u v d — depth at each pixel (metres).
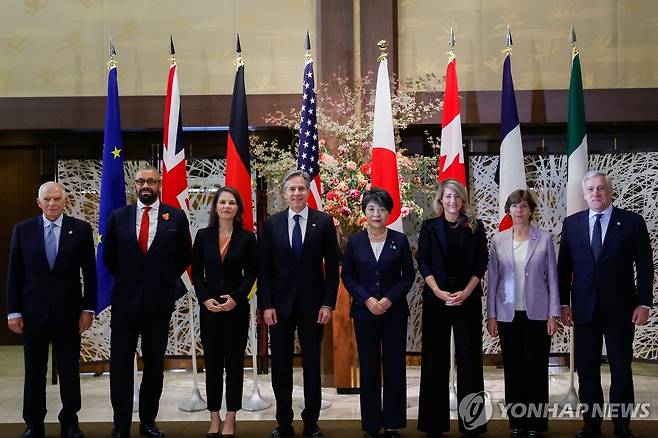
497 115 5.50
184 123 5.62
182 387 5.21
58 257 3.63
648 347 5.55
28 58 5.69
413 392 4.99
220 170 5.77
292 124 5.44
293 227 3.70
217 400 3.67
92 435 3.79
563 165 5.61
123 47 5.69
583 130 4.73
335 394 4.88
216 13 5.70
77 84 5.68
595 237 3.65
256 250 3.75
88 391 5.09
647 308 3.58
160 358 3.67
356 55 5.56
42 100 5.65
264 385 5.24
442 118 5.04
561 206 5.62
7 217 7.66
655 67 5.51
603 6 5.55
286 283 3.63
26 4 5.72
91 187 5.74
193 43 5.69
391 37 5.55
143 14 5.70
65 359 3.65
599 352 3.64
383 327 3.63
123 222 3.70
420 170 5.62
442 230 3.67
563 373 5.61
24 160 7.64
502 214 4.79
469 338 3.60
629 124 5.59
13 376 5.79
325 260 3.70
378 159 4.54
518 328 3.65
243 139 4.65
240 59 4.77
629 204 5.51
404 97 5.01
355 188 4.62
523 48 5.56
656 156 5.42
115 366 3.63
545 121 5.49
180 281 4.48
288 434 3.64
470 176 5.71
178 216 3.79
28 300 3.61
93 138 5.98
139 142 5.96
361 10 5.57
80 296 3.74
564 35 5.56
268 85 5.68
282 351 3.63
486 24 5.59
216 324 3.65
